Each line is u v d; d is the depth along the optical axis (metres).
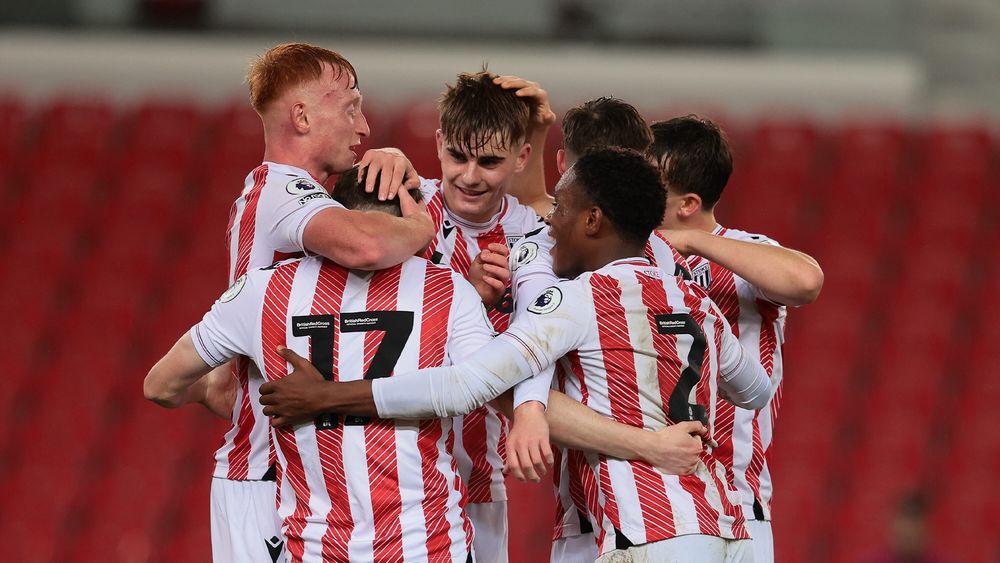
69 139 39.16
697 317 10.42
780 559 30.91
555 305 10.03
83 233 37.53
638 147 12.03
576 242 10.50
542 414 9.84
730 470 11.78
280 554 10.85
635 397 10.00
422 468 9.89
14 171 38.72
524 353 9.80
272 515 10.88
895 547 22.80
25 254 36.97
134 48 40.38
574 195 10.48
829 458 32.66
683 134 12.24
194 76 40.41
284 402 9.79
